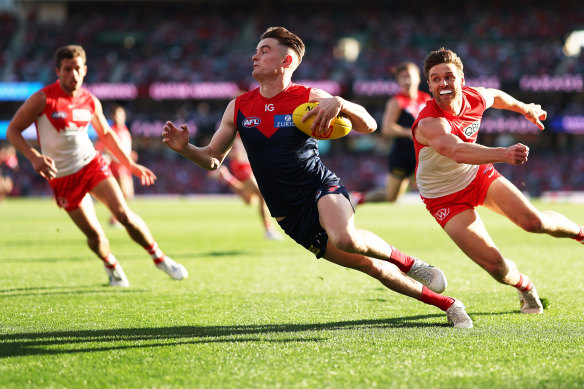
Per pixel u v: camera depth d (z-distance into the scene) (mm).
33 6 58906
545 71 49000
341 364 4230
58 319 5824
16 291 7465
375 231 16516
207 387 3785
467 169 5637
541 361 4258
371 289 7586
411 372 4035
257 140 5250
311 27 56156
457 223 5633
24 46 55781
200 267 9641
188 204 36406
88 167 7215
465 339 4910
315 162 5305
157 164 50969
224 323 5645
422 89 48469
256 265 9875
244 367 4180
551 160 49188
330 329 5352
